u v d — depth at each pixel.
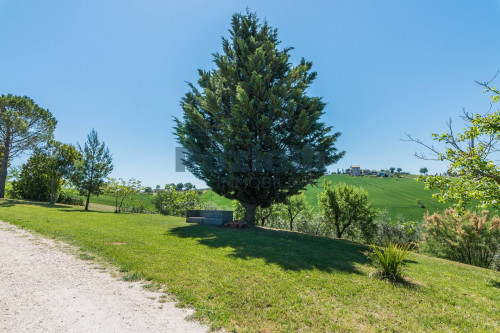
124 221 16.69
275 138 16.12
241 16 20.53
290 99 17.08
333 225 22.73
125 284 5.62
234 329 4.00
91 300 4.70
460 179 8.77
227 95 18.64
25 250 7.74
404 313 5.08
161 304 4.74
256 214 26.34
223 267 7.22
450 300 6.08
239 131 15.48
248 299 5.13
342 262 9.09
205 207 31.53
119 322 3.98
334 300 5.45
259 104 16.17
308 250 10.81
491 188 8.34
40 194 34.16
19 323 3.73
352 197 20.77
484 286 8.04
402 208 46.94
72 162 32.34
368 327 4.38
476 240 15.23
